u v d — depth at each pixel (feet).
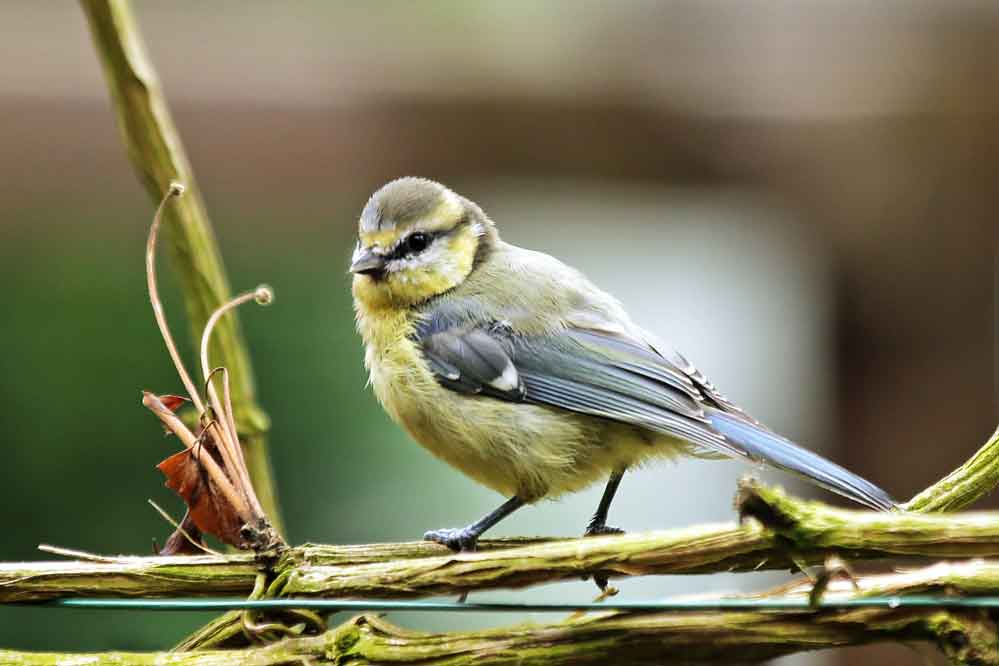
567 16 38.58
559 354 27.43
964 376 40.11
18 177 37.86
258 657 20.01
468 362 27.40
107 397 37.96
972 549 17.95
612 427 27.02
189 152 37.93
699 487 47.16
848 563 18.65
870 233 39.50
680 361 28.04
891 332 40.60
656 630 19.19
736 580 43.09
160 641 33.68
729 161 38.99
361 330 29.43
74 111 37.86
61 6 38.09
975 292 39.45
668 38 38.40
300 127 38.22
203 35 38.17
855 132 38.50
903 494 40.57
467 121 38.42
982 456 21.98
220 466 21.98
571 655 19.29
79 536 37.11
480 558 19.80
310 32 38.58
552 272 29.43
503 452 26.94
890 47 38.17
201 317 26.27
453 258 29.04
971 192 38.45
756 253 43.91
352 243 39.65
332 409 38.55
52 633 33.50
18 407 37.52
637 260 46.34
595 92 38.29
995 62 37.76
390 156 38.65
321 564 21.58
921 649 19.25
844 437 41.37
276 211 39.32
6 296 37.99
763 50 38.37
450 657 19.44
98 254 38.63
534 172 39.19
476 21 38.50
